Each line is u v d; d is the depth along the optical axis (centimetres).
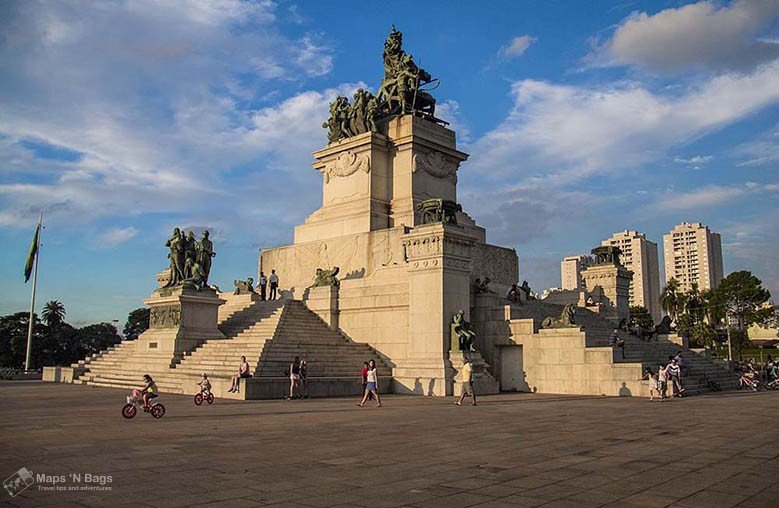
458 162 5834
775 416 2503
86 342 10338
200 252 4641
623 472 1390
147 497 1165
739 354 10656
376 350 4259
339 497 1165
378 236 4956
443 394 3628
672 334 5066
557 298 5700
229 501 1136
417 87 5722
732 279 10531
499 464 1485
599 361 3741
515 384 4109
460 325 3784
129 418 2442
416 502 1128
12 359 9462
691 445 1766
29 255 6688
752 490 1219
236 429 2120
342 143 5597
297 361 3438
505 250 5478
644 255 18175
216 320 4575
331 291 4544
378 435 1975
